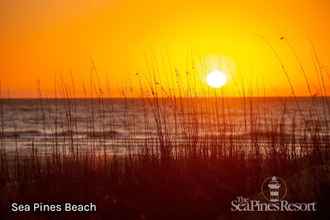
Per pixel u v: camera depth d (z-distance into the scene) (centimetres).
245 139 808
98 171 789
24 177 769
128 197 677
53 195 672
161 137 807
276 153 752
